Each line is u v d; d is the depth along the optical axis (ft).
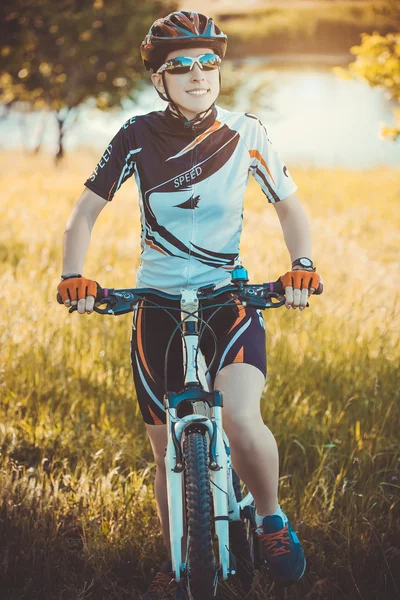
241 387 10.48
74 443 16.46
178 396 9.95
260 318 11.41
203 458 9.50
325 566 12.44
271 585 11.91
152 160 11.02
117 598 11.87
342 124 112.98
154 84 11.33
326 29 231.09
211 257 11.09
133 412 17.83
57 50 90.48
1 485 14.20
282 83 154.40
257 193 55.72
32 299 23.43
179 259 11.09
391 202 52.60
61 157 92.73
